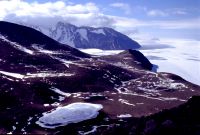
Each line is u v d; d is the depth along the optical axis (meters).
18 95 177.25
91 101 188.50
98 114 155.25
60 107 163.62
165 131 74.19
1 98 166.62
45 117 144.12
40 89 195.62
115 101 196.12
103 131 92.50
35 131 127.81
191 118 78.00
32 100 175.88
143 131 78.00
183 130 73.12
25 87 192.88
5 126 131.50
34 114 151.88
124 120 147.25
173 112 82.88
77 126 134.75
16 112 151.50
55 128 132.25
